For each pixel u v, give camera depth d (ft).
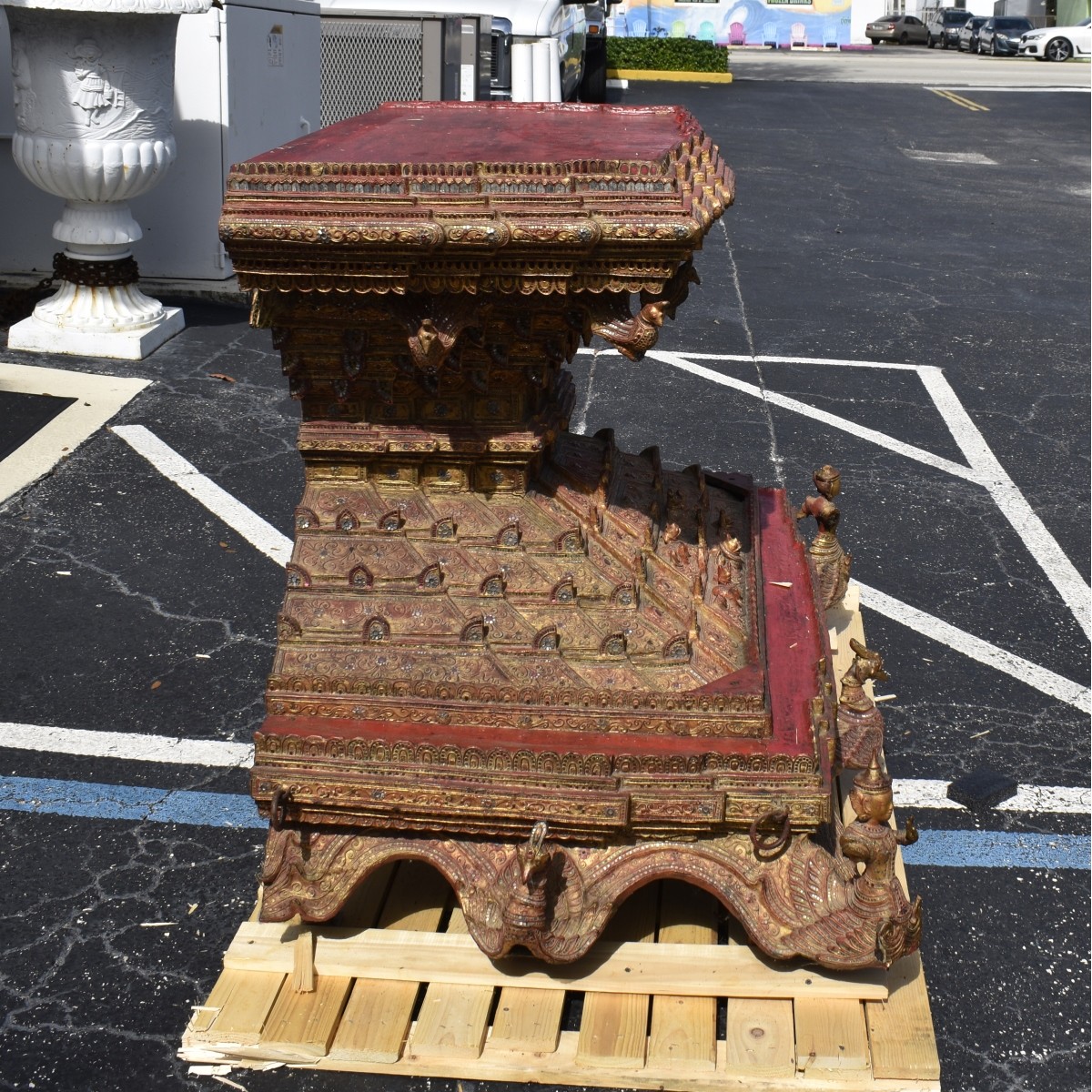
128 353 23.18
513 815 7.91
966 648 14.49
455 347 8.26
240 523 16.90
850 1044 7.75
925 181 50.55
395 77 35.06
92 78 21.21
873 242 38.68
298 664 8.28
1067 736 12.76
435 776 7.91
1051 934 9.86
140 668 13.24
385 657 8.29
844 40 142.00
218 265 27.02
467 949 8.38
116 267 23.54
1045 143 63.52
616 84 82.53
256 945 8.46
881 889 7.85
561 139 9.17
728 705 8.02
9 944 9.33
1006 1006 9.09
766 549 10.69
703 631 8.61
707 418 22.27
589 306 7.97
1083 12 139.13
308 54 30.35
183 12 21.03
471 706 8.10
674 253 7.52
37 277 26.68
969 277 34.63
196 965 9.21
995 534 17.84
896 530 17.83
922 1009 8.05
